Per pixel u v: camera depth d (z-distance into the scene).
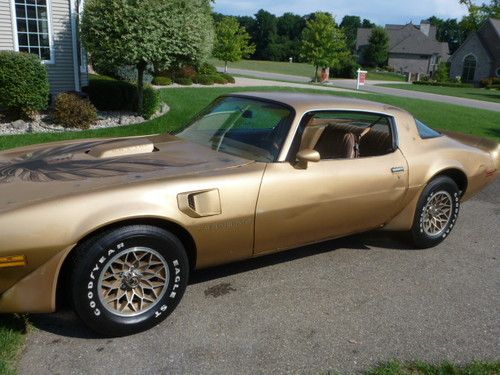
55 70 12.94
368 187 4.04
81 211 2.77
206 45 11.23
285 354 2.93
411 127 4.59
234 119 4.07
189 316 3.30
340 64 53.59
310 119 3.85
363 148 4.25
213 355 2.89
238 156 3.67
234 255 3.48
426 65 86.12
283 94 4.33
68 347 2.88
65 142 4.07
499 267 4.43
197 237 3.19
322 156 4.00
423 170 4.45
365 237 5.01
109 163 3.38
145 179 3.11
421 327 3.32
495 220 5.82
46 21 12.59
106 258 2.84
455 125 14.49
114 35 10.38
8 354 2.75
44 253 2.70
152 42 10.37
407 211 4.48
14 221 2.64
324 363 2.86
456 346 3.11
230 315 3.35
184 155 3.63
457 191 4.83
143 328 3.07
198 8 11.23
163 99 14.55
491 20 68.94
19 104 9.85
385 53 84.69
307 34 39.81
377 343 3.10
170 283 3.12
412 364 2.87
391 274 4.16
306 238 3.85
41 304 2.78
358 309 3.53
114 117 11.43
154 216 2.94
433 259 4.54
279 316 3.37
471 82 69.31
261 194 3.41
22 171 3.24
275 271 4.08
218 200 3.22
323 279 3.98
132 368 2.73
